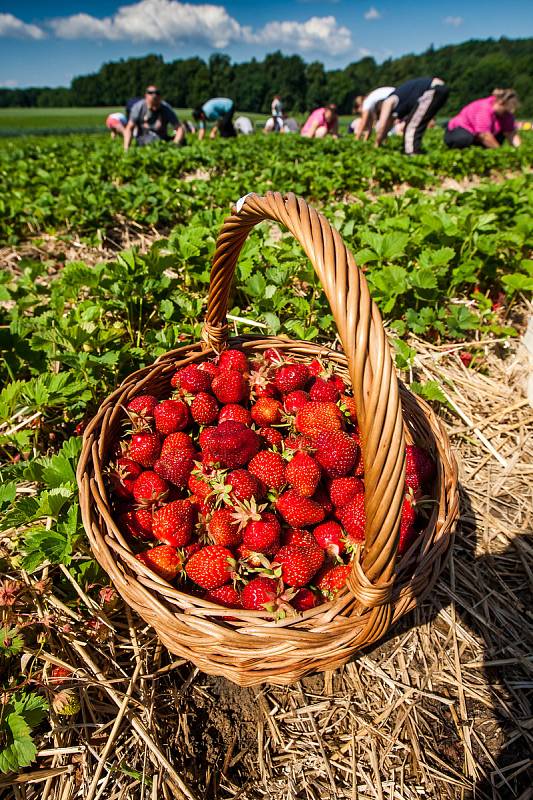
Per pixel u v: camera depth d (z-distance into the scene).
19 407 0.57
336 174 1.71
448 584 0.47
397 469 0.25
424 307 0.77
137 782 0.34
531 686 0.41
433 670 0.41
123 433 0.45
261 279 0.71
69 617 0.40
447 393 0.68
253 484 0.38
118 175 1.77
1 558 0.44
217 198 1.37
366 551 0.27
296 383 0.47
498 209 1.08
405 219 0.90
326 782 0.35
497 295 0.91
